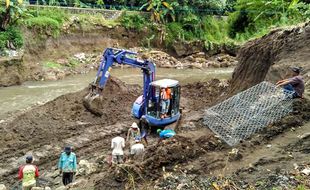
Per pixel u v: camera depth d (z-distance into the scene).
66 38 34.19
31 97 23.75
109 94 21.75
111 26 37.69
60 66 32.19
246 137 11.31
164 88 16.53
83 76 31.58
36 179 12.53
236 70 20.62
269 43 19.44
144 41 40.09
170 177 9.54
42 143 16.09
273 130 11.28
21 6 29.66
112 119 19.05
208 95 24.08
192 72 35.84
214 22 45.56
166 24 41.53
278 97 12.23
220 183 8.88
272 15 43.41
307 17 30.52
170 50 41.28
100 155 14.96
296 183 8.33
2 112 20.33
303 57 17.36
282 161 9.65
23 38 30.19
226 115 12.39
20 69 27.77
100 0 39.53
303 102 12.25
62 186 11.30
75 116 18.89
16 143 15.87
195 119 16.12
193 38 42.44
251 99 12.69
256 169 9.41
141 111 18.08
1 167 14.00
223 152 10.76
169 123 16.95
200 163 10.21
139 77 31.67
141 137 15.72
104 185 9.73
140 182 9.65
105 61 18.78
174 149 10.66
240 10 46.97
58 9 35.19
